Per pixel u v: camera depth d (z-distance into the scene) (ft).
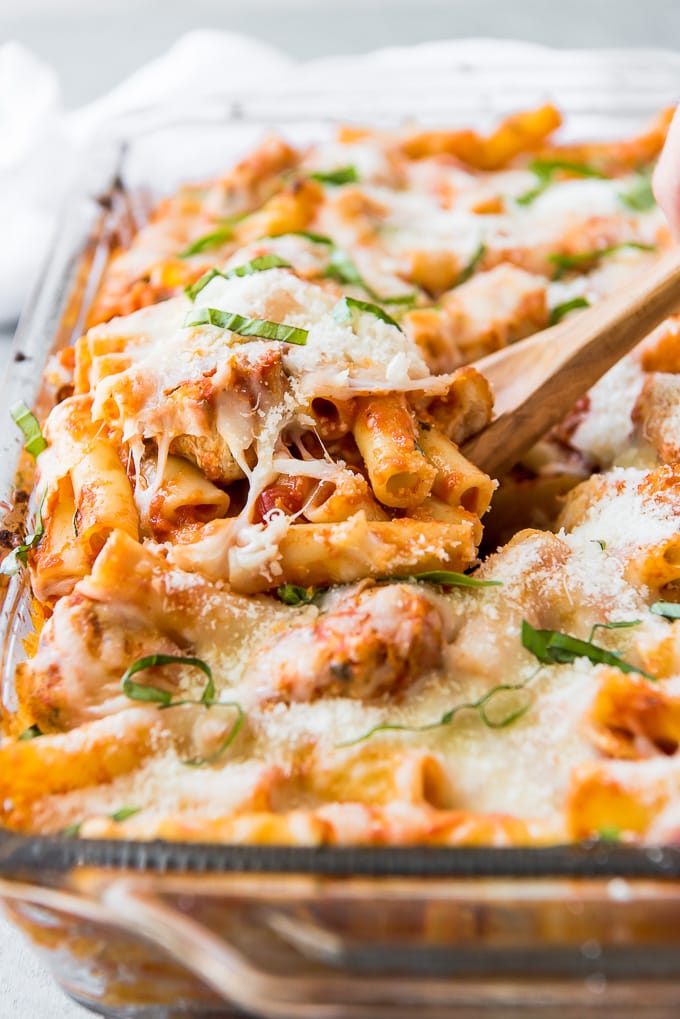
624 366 1.48
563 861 1.01
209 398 1.25
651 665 1.20
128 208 1.83
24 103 2.09
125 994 1.17
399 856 1.01
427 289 1.61
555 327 1.42
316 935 1.00
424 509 1.28
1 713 1.22
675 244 1.55
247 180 1.76
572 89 1.99
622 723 1.14
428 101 1.99
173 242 1.68
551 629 1.24
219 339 1.29
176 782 1.14
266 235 1.64
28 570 1.31
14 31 2.88
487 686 1.18
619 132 2.02
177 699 1.19
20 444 1.42
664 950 0.99
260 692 1.17
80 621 1.20
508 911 1.00
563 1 2.87
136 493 1.28
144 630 1.21
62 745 1.15
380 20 2.85
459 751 1.15
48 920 1.09
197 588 1.21
